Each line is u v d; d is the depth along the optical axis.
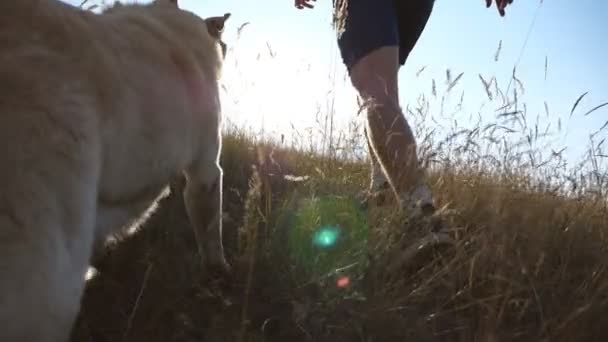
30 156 0.85
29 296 0.81
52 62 0.96
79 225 0.90
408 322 1.38
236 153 2.50
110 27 1.23
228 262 1.67
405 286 1.51
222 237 1.81
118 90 1.10
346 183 1.96
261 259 1.54
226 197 2.13
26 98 0.88
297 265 1.53
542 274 1.52
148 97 1.21
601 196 1.90
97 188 0.99
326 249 1.58
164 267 1.52
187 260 1.61
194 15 1.74
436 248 1.58
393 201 1.76
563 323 1.29
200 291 1.46
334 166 2.07
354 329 1.33
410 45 2.06
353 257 1.54
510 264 1.44
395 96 1.77
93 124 0.98
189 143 1.44
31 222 0.83
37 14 1.01
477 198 1.89
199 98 1.46
